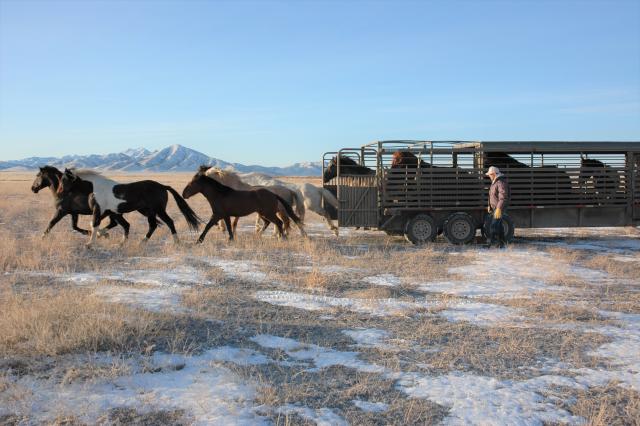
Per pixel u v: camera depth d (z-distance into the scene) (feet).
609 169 48.19
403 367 17.01
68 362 16.62
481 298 26.99
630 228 63.82
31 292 26.71
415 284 30.25
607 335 20.61
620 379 16.07
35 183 47.57
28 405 13.57
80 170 43.86
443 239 51.16
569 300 26.53
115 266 34.76
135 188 43.50
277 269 34.37
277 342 19.47
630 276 32.83
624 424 13.21
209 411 13.48
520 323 22.27
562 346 19.20
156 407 13.69
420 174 47.42
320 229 62.64
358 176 47.70
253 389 14.94
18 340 18.26
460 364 17.34
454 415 13.55
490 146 47.32
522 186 47.42
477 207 47.60
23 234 51.60
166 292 26.86
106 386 14.97
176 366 16.58
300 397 14.52
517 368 16.99
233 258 38.19
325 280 29.68
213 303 25.02
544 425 13.14
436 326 21.58
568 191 47.85
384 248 44.16
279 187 50.52
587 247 46.55
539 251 42.98
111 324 19.36
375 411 13.78
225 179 49.42
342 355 18.11
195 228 45.70
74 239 46.32
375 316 23.35
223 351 18.17
